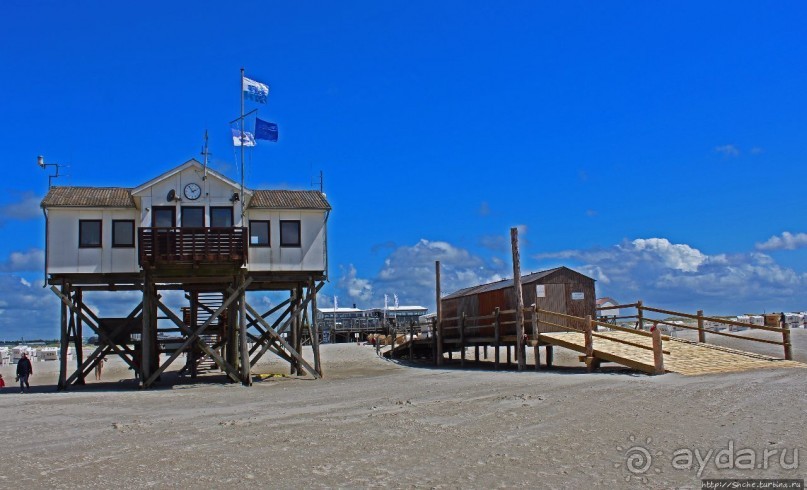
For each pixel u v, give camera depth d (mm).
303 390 24469
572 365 31719
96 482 10211
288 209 29938
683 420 13758
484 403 17547
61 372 28312
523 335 29047
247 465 11047
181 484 9961
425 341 42062
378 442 12641
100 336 29672
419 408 17188
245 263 27156
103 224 28422
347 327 79625
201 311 36812
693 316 29469
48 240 28000
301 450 12109
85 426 16047
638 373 23703
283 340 30344
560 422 14055
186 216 28359
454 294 45562
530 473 10016
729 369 23266
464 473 10094
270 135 30734
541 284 33281
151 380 26891
